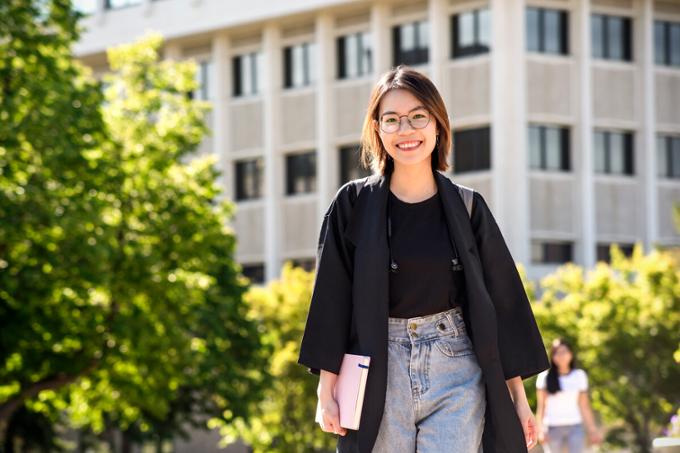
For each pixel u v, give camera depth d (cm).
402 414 461
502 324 475
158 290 2473
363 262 464
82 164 2298
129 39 5284
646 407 2878
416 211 471
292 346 3256
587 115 4481
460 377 464
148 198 2520
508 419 460
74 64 2519
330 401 467
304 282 3625
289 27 4981
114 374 2566
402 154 469
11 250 2278
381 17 4684
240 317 3095
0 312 2366
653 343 2847
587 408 1541
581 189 4484
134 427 3578
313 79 4916
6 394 2572
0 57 2317
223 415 3091
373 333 461
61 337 2411
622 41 4606
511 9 4434
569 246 4512
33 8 2366
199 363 2722
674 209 3888
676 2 4644
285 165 5006
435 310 466
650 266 2927
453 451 453
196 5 5081
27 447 3416
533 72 4447
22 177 2256
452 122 4506
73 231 2169
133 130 2664
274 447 3338
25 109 2281
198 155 5194
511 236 4394
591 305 2930
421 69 4597
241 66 5125
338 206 478
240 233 5091
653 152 4584
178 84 2773
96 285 2259
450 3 4544
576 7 4503
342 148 4850
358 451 458
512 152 4412
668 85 4638
